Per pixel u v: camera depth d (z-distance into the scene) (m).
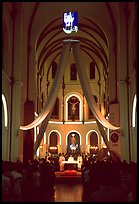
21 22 18.86
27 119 21.31
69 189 16.48
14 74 18.34
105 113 29.95
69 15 20.05
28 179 11.88
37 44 24.66
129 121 18.19
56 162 25.83
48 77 34.56
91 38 28.50
